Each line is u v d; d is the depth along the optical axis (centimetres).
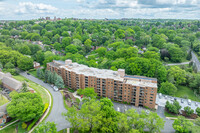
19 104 7925
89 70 13050
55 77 13050
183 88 13850
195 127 7756
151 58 15650
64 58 17438
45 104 10238
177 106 10069
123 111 10112
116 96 11319
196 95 12594
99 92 11894
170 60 19138
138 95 10494
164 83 12506
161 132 8375
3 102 9881
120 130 7169
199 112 9588
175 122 8269
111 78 11106
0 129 7994
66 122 8806
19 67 15862
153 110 10325
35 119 8756
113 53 18862
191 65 16738
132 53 17700
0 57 16112
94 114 7862
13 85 11275
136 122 7638
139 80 11494
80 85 12475
